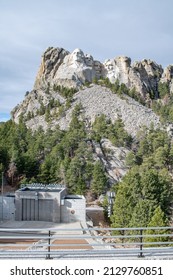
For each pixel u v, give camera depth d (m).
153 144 112.88
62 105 172.00
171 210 57.78
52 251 12.86
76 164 82.25
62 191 57.88
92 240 37.44
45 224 53.25
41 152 103.44
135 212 43.75
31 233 44.03
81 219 55.59
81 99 175.38
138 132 133.25
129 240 40.78
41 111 169.75
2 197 57.03
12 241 37.59
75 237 12.47
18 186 83.75
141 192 55.69
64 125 147.75
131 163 104.06
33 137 113.88
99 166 81.88
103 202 68.38
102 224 62.06
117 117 157.12
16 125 134.88
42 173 82.38
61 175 82.06
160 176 61.03
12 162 86.31
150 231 34.44
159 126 147.75
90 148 108.06
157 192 55.41
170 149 103.38
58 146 96.94
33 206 56.56
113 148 115.88
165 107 180.00
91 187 81.75
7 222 54.44
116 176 99.75
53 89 193.75
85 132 122.69
